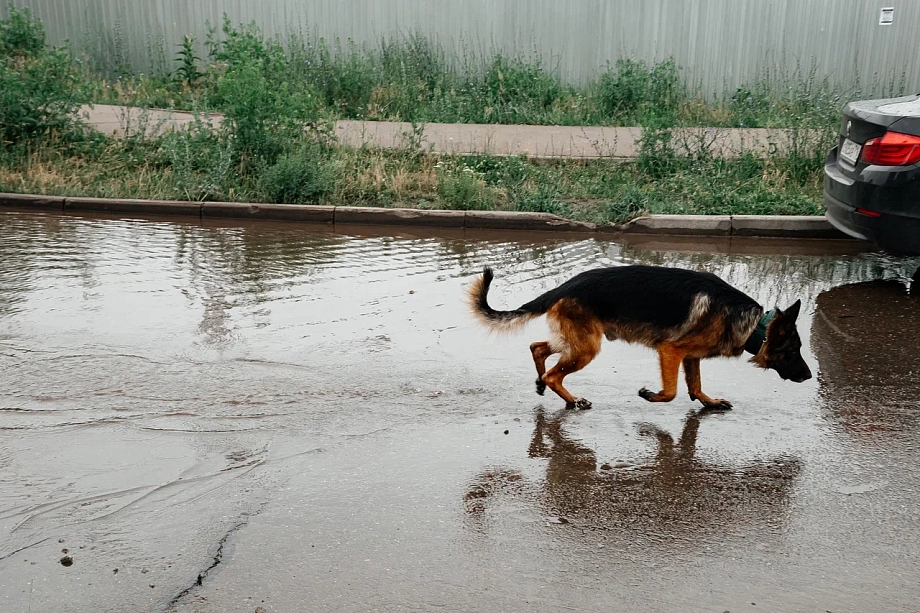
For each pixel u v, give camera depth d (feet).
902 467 14.17
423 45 52.19
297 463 14.01
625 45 50.88
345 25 52.70
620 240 30.07
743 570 11.28
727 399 17.08
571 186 34.76
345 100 49.01
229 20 51.39
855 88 49.26
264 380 17.39
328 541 11.78
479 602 10.49
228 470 13.73
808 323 21.43
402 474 13.74
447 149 38.68
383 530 12.09
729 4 49.21
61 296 22.43
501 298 22.85
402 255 27.40
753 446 14.99
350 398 16.65
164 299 22.39
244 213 32.32
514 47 51.72
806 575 11.17
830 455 14.62
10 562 11.18
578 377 18.16
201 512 12.48
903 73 48.39
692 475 13.94
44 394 16.48
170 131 38.68
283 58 47.44
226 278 24.44
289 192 32.91
